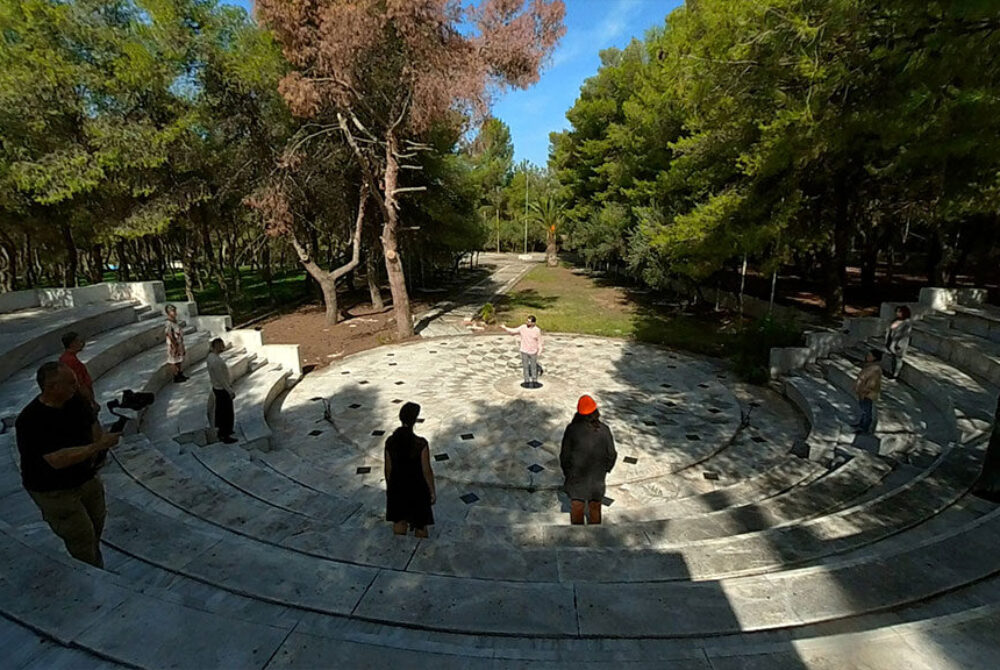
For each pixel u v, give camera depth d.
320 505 6.43
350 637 2.91
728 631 3.37
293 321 22.39
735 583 3.81
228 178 19.22
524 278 40.09
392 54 16.02
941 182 11.59
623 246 26.97
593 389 12.63
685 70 8.77
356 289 34.19
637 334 19.16
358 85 16.05
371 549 4.71
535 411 11.01
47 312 14.06
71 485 3.64
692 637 3.33
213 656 2.69
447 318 22.83
